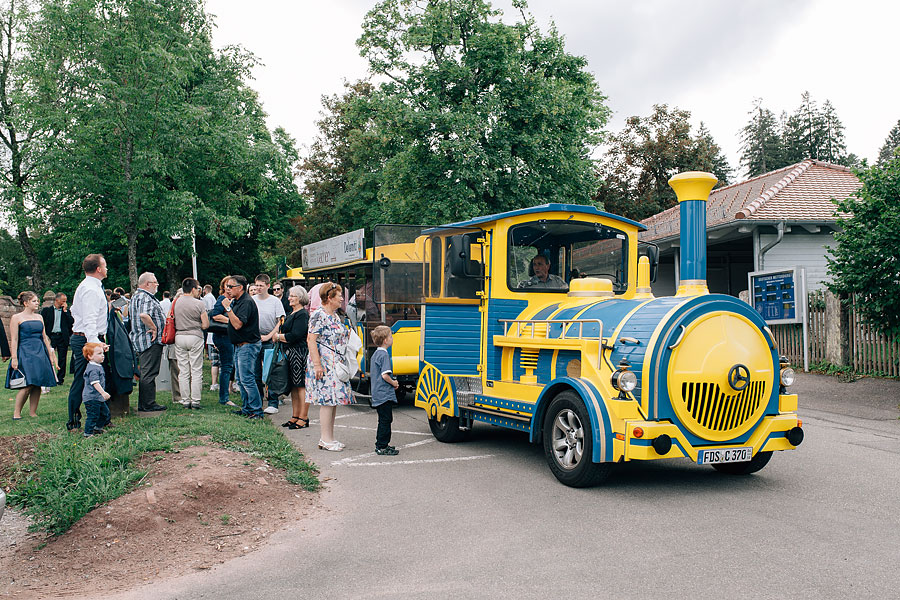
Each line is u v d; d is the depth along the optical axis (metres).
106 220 19.67
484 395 7.64
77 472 6.01
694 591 3.98
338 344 8.09
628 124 38.66
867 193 10.55
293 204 36.47
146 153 18.31
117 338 8.89
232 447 7.04
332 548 4.93
